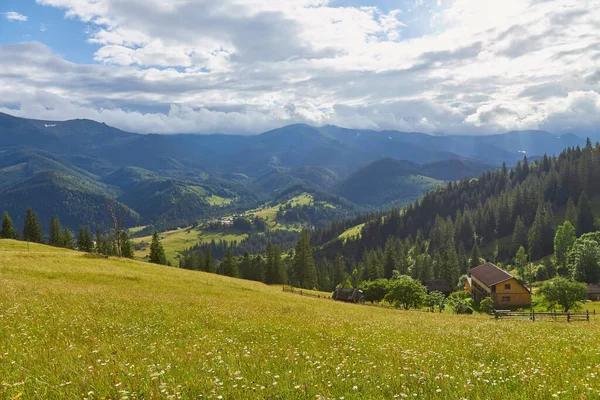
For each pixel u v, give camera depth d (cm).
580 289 6706
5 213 12581
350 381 748
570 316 3734
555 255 14112
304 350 1170
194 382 709
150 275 5156
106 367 807
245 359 950
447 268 13425
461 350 1246
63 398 604
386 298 7656
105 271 4781
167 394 611
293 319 2298
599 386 711
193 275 6272
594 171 19788
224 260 13000
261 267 12688
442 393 670
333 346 1258
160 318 1859
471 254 15725
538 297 8675
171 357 947
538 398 633
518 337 1706
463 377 795
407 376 785
